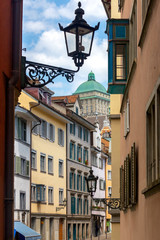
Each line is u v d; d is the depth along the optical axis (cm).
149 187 1112
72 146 7575
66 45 1174
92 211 8569
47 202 6191
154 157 1171
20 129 5281
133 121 1623
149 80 1180
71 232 7256
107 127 11500
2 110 1108
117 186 2766
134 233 1594
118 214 2697
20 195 5325
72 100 8425
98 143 9344
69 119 6981
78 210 7712
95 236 8831
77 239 7581
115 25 1683
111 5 2678
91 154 8800
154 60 1084
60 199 6806
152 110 1176
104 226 9712
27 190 5475
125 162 1784
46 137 6256
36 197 5812
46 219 6122
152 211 1118
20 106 5159
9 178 1128
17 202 5169
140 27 1379
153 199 1100
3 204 1103
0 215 1066
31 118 5491
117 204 2505
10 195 1120
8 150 1138
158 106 1040
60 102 7388
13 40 1188
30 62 1164
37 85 1166
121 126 2323
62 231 6850
